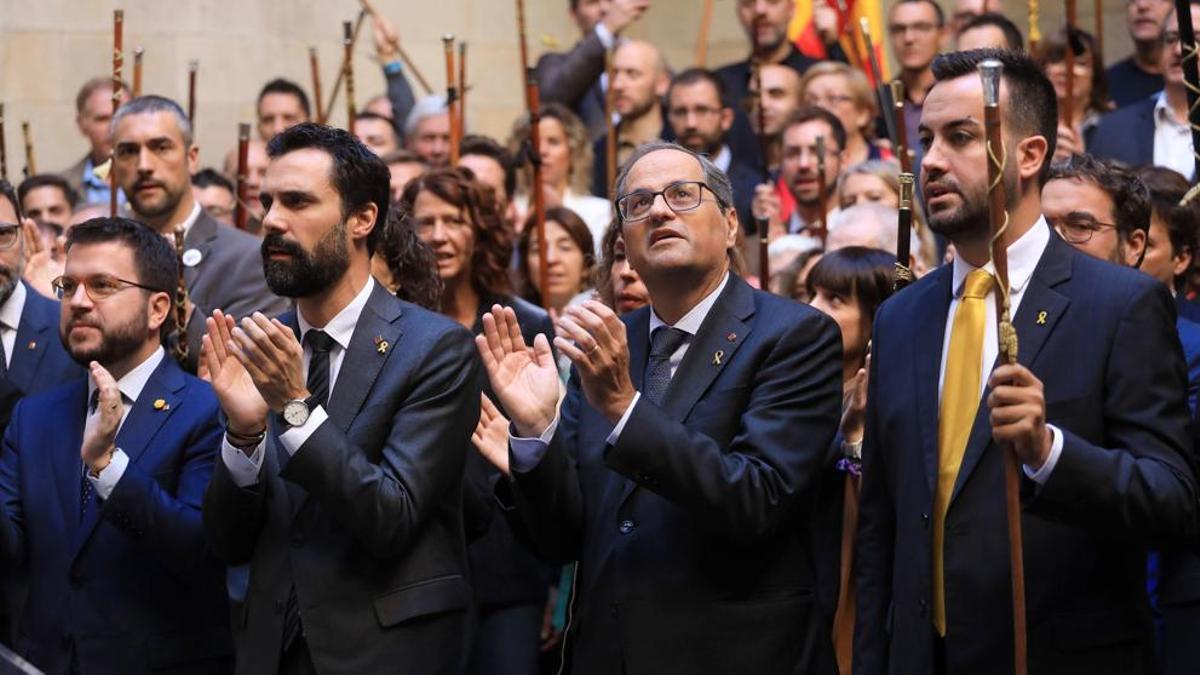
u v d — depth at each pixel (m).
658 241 9.11
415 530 8.91
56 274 12.68
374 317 9.27
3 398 11.40
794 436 8.92
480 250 12.12
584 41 17.36
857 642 8.64
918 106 16.50
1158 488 7.73
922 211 13.35
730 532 8.66
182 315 11.15
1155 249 10.70
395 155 14.58
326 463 8.64
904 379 8.45
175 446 10.30
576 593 9.33
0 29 20.77
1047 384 8.05
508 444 9.36
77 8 21.03
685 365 9.12
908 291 8.69
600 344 8.58
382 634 8.95
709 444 8.64
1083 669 7.96
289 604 9.05
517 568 11.45
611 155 16.17
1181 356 8.12
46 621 10.27
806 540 9.19
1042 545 7.99
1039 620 7.97
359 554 8.99
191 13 21.38
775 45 17.78
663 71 17.80
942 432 8.25
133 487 9.88
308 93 21.94
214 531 9.22
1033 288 8.20
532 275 13.64
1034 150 8.18
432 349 9.19
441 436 9.08
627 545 9.02
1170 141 14.70
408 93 18.64
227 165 17.50
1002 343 7.56
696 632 8.86
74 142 20.91
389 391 9.08
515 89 22.91
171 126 12.79
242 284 12.77
